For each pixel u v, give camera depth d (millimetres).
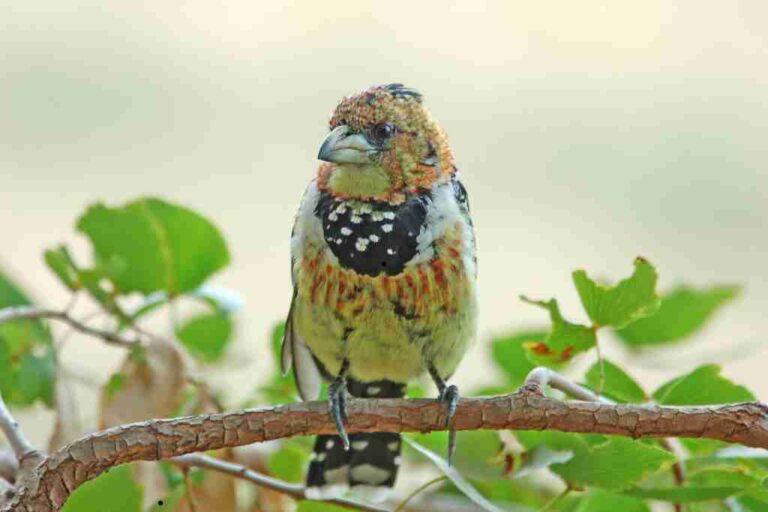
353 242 8727
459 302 8820
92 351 14047
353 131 8961
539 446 7684
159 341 8523
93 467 6574
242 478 7875
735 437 6734
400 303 8711
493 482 9039
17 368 8875
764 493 7312
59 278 8961
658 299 7508
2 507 6828
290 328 8961
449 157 9234
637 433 6809
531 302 7613
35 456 7156
